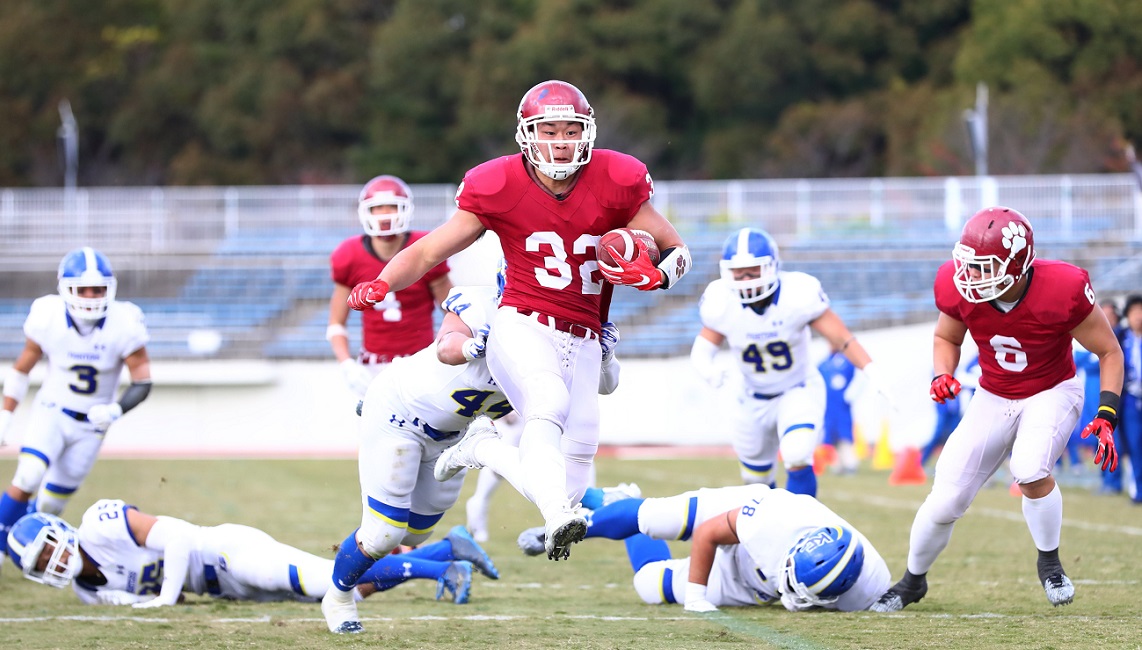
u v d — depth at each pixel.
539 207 15.30
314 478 50.22
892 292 77.50
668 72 140.88
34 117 146.50
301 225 85.88
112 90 151.62
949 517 19.36
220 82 149.00
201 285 81.69
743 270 25.17
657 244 15.70
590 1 137.62
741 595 20.28
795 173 131.25
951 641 16.42
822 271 78.81
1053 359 19.20
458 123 141.00
